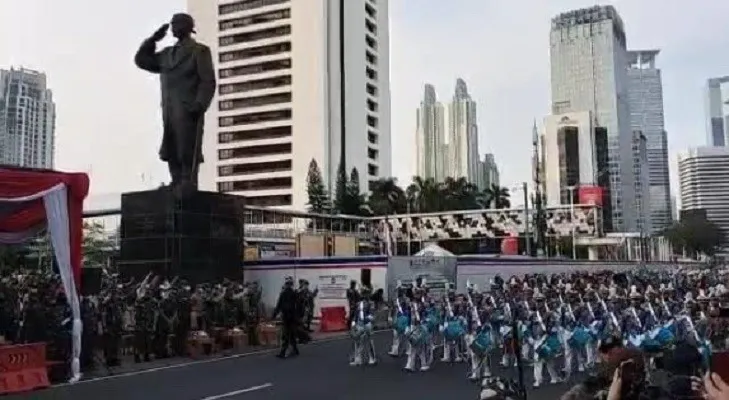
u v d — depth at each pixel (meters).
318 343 26.06
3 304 20.14
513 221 79.50
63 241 16.98
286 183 129.62
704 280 39.12
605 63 138.38
